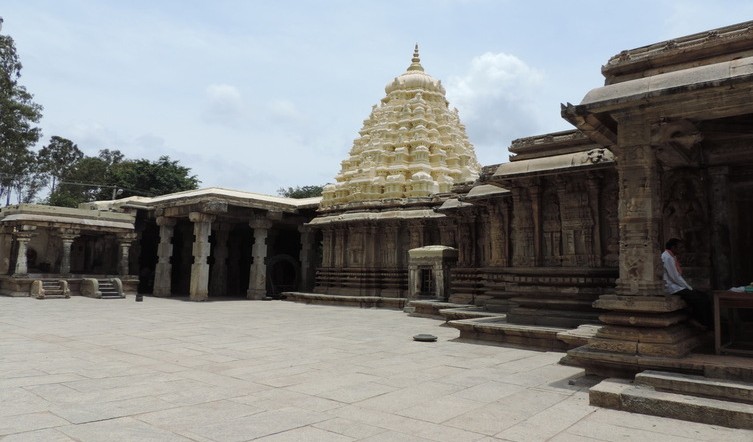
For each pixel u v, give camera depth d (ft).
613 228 35.17
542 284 36.09
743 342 23.52
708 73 20.67
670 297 21.85
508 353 30.27
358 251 78.38
